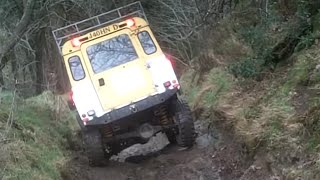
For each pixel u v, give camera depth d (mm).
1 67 11445
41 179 7793
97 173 9773
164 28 22375
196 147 10156
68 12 21594
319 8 9570
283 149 7352
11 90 13461
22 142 8602
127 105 9547
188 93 14414
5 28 20594
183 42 20797
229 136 9508
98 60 10180
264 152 7852
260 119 8508
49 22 20812
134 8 20016
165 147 11000
